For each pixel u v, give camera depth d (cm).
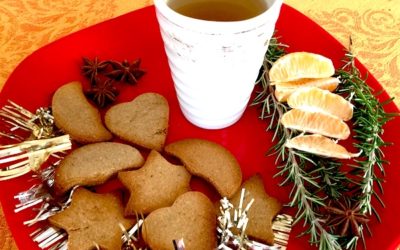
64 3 50
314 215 32
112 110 38
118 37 42
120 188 35
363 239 31
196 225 32
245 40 28
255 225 33
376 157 34
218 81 32
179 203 33
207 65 30
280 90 36
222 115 37
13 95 38
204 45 28
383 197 34
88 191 34
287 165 34
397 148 36
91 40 42
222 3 33
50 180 34
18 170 34
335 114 36
